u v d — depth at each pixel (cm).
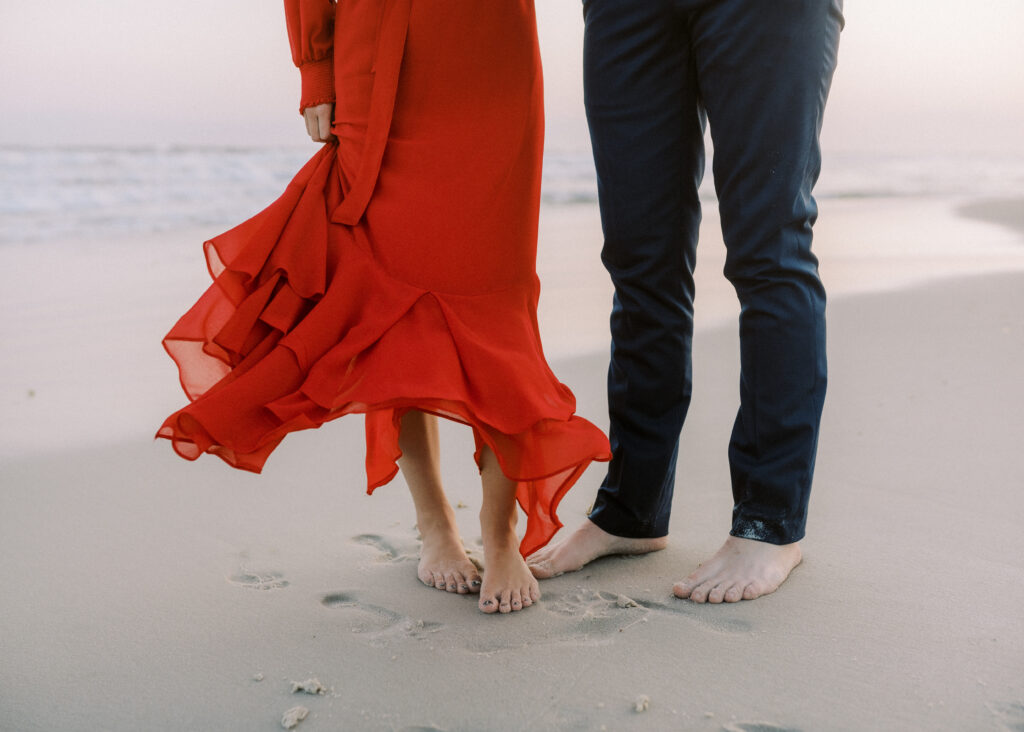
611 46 181
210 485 245
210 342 168
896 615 165
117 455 268
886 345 388
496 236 175
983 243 781
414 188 172
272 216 174
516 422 163
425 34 171
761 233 173
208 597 179
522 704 139
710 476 249
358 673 150
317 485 245
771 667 148
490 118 174
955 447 260
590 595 180
